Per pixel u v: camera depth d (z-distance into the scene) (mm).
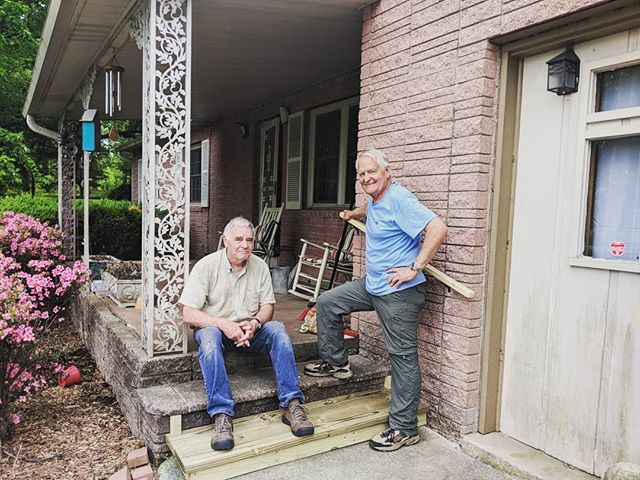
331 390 3150
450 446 2846
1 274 2930
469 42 2744
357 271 3598
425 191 3027
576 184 2455
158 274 2955
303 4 3453
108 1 3242
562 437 2555
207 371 2584
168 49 2914
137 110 7438
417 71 3078
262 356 3211
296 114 6309
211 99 6848
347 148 5523
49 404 3502
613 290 2340
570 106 2486
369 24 3471
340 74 5492
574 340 2494
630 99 2303
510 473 2545
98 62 4836
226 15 3682
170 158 2965
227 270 2877
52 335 5324
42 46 4418
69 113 7234
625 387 2303
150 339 2916
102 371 4070
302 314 4098
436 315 2975
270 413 2883
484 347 2812
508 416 2814
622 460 2314
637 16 2158
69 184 7391
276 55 4801
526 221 2699
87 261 5504
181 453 2432
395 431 2805
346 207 5449
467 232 2764
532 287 2674
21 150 12195
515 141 2746
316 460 2662
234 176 8086
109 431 3068
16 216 4984
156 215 3107
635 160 2287
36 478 2510
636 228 2285
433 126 2967
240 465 2482
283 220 6605
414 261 2625
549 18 2361
